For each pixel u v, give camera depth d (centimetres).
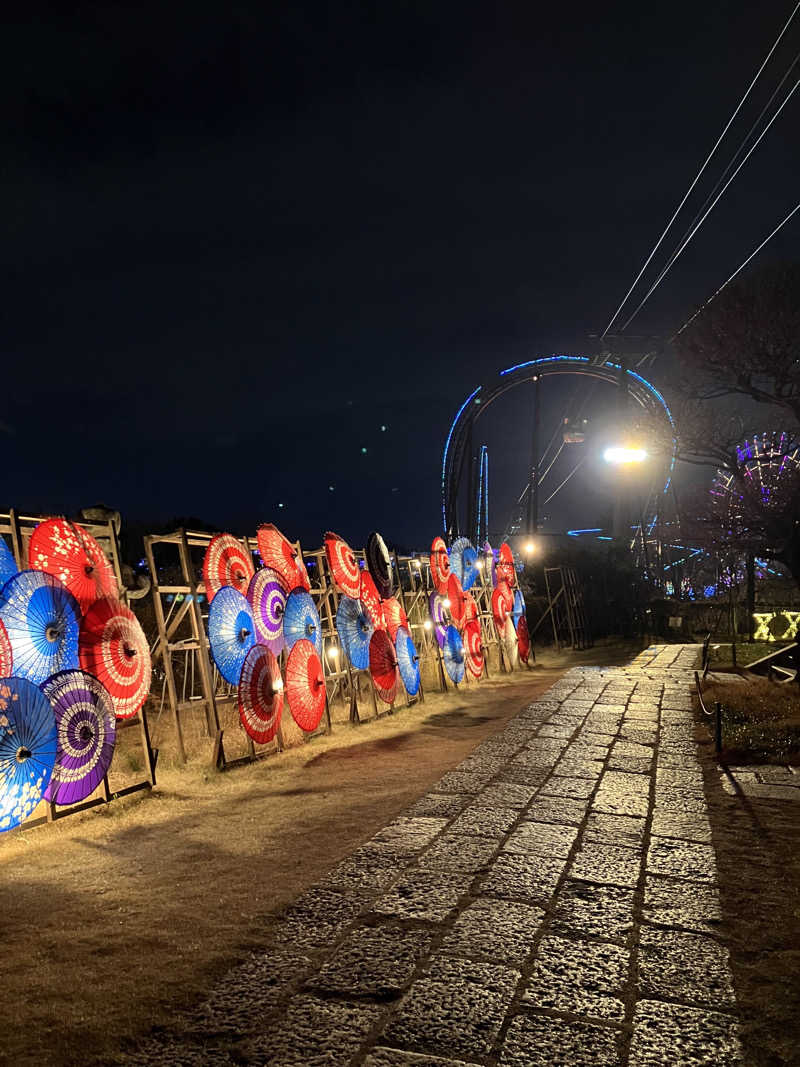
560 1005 347
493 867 527
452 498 5038
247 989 360
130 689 763
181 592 955
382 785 780
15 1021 336
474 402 4972
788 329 1249
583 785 765
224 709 1233
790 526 1334
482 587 2048
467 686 1698
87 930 432
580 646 2903
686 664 1994
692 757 894
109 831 635
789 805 685
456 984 365
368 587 1344
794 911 455
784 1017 339
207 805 721
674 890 488
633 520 4409
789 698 1210
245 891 488
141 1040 319
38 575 665
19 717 609
